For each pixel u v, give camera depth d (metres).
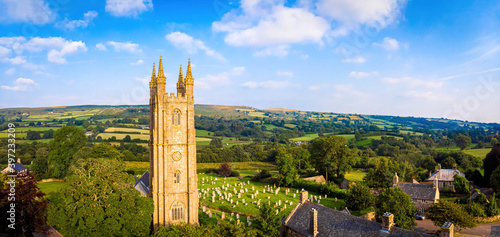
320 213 61.59
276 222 63.72
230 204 97.69
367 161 175.50
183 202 67.12
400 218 70.19
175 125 66.12
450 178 130.50
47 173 126.56
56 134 123.94
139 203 60.97
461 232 73.94
